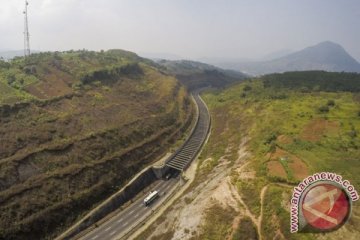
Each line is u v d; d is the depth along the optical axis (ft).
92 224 203.10
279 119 277.03
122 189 233.96
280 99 355.56
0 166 196.13
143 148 283.59
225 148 281.54
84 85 337.93
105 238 192.75
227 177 197.16
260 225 154.81
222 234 157.07
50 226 186.09
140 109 342.85
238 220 159.94
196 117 410.52
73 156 230.27
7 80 298.56
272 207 159.33
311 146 209.26
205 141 331.57
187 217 181.27
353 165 179.01
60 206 195.42
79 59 413.18
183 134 346.54
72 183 212.23
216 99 474.49
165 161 280.92
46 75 335.88
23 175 199.72
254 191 175.11
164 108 378.53
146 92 399.65
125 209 223.71
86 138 250.16
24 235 173.78
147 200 228.02
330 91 381.81
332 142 212.64
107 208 215.92
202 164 273.54
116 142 267.59
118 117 304.09
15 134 225.76
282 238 141.69
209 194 191.72
